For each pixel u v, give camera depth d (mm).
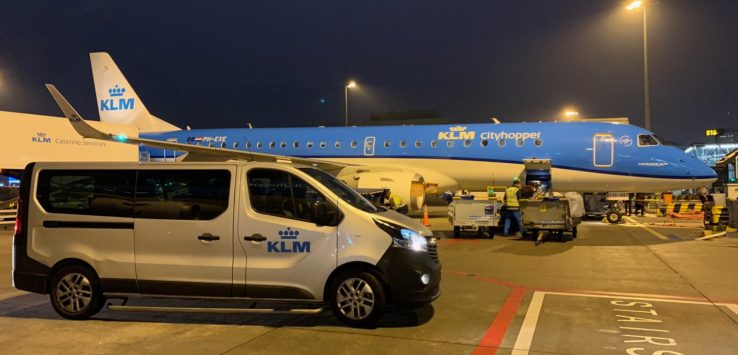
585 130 16422
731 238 13359
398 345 4840
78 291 5820
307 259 5414
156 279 5633
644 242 12547
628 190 16547
